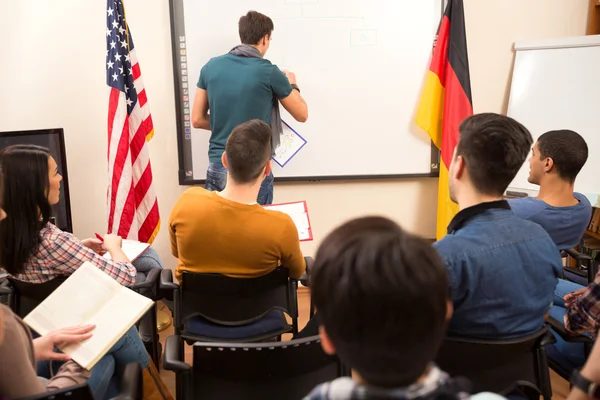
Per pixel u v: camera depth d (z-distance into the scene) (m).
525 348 1.21
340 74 2.92
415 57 2.94
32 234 1.53
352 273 0.58
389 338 0.58
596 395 0.89
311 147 3.01
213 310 1.70
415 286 0.57
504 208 1.21
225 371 1.15
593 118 2.77
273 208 2.05
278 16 2.81
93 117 2.89
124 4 2.75
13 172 1.47
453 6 2.78
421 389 0.56
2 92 2.79
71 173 2.93
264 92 2.48
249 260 1.64
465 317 1.16
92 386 1.38
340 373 1.21
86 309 1.34
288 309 1.74
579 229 1.94
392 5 2.85
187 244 1.64
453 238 1.16
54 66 2.79
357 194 3.15
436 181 3.17
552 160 1.84
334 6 2.82
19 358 0.96
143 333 2.27
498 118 1.22
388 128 3.03
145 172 2.72
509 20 2.95
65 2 2.72
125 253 2.04
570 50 2.80
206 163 2.97
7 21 2.71
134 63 2.67
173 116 2.93
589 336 1.46
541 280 1.18
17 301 1.69
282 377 1.17
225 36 2.81
